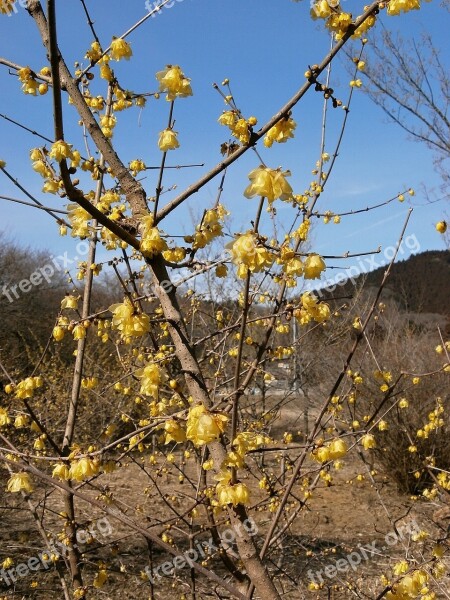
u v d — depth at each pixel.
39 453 3.15
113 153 1.93
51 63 1.42
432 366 7.82
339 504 6.79
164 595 4.46
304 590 4.10
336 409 3.08
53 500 6.14
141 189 1.91
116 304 1.76
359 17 1.61
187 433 1.55
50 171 2.12
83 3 2.16
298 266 1.75
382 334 8.84
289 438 3.50
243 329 1.69
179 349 1.76
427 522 5.54
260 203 1.63
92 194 2.77
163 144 1.74
